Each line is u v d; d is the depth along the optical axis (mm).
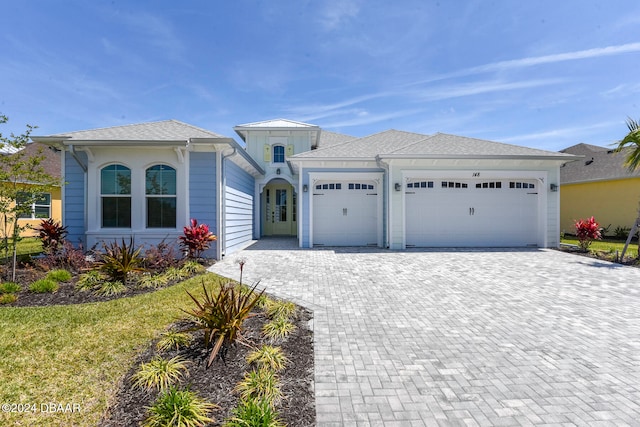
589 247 11797
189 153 9656
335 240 12836
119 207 9570
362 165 12531
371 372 3279
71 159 9508
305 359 3529
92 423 2506
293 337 4086
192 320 4371
